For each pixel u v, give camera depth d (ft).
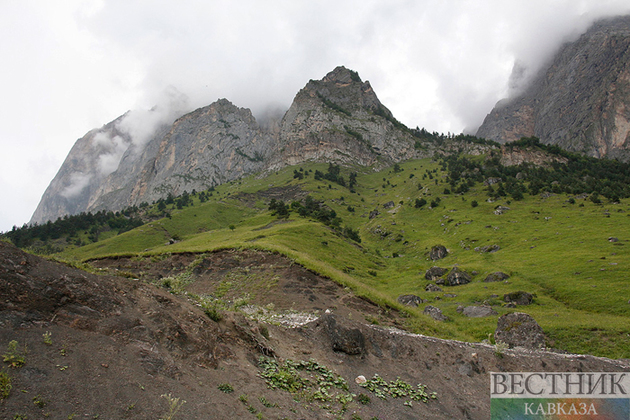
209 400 35.88
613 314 146.61
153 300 47.93
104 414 28.53
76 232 582.76
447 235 401.29
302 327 69.87
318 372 54.80
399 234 436.76
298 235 287.48
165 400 32.99
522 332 95.45
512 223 383.86
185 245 272.31
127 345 37.55
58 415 26.58
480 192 554.05
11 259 38.01
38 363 30.12
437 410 55.26
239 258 165.99
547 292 187.01
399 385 59.26
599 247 251.80
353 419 44.42
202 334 46.65
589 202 421.18
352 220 566.77
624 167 601.62
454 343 80.53
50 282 38.99
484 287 204.95
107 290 43.70
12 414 24.93
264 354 52.60
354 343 65.87
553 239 298.56
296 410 41.42
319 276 144.46
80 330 36.29
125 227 629.92
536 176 576.61
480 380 68.49
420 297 199.31
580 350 111.55
